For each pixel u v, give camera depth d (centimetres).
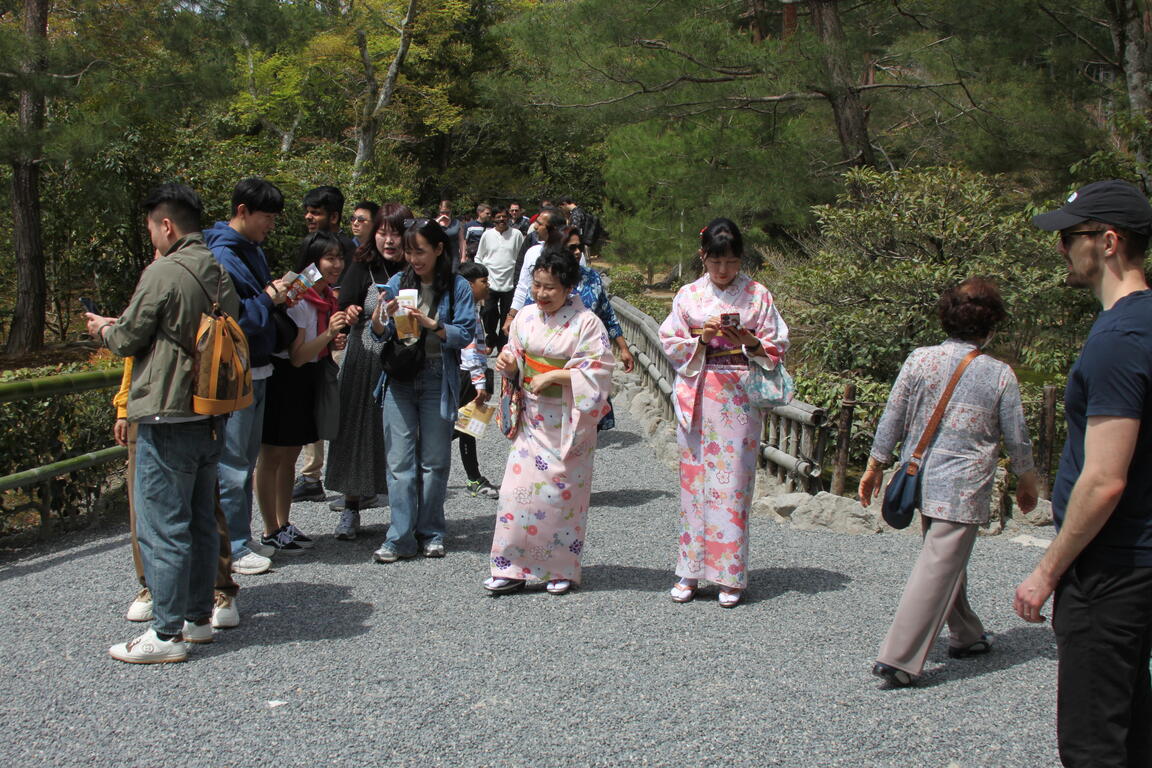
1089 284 264
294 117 2734
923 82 1383
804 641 428
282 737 338
